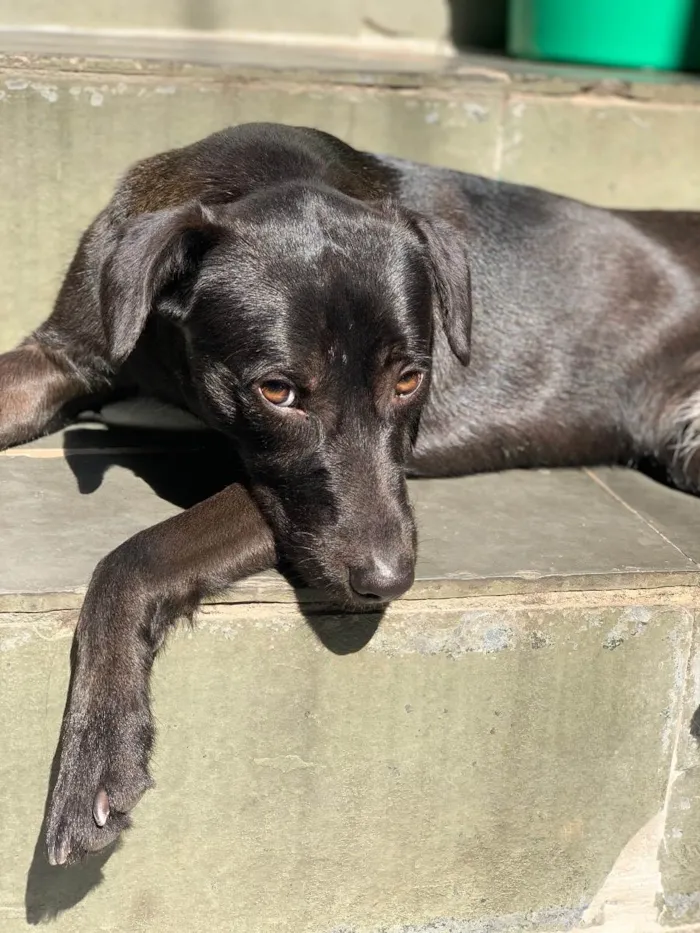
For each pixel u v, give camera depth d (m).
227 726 0.66
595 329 0.91
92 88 0.92
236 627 0.65
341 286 0.66
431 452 0.86
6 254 0.93
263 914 0.69
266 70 0.96
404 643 0.68
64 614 0.63
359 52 1.25
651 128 1.07
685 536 0.77
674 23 1.19
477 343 0.88
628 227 0.93
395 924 0.71
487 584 0.68
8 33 1.15
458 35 1.37
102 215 0.82
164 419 0.83
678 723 0.73
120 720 0.61
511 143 1.04
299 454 0.67
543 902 0.73
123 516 0.72
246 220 0.69
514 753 0.71
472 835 0.71
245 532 0.67
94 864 0.66
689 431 0.87
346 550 0.64
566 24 1.21
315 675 0.67
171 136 0.95
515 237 0.90
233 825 0.68
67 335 0.81
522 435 0.89
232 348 0.68
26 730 0.64
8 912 0.65
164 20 1.27
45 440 0.83
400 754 0.69
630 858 0.74
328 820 0.69
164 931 0.68
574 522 0.78
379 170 0.88
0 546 0.67
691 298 0.93
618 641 0.71
